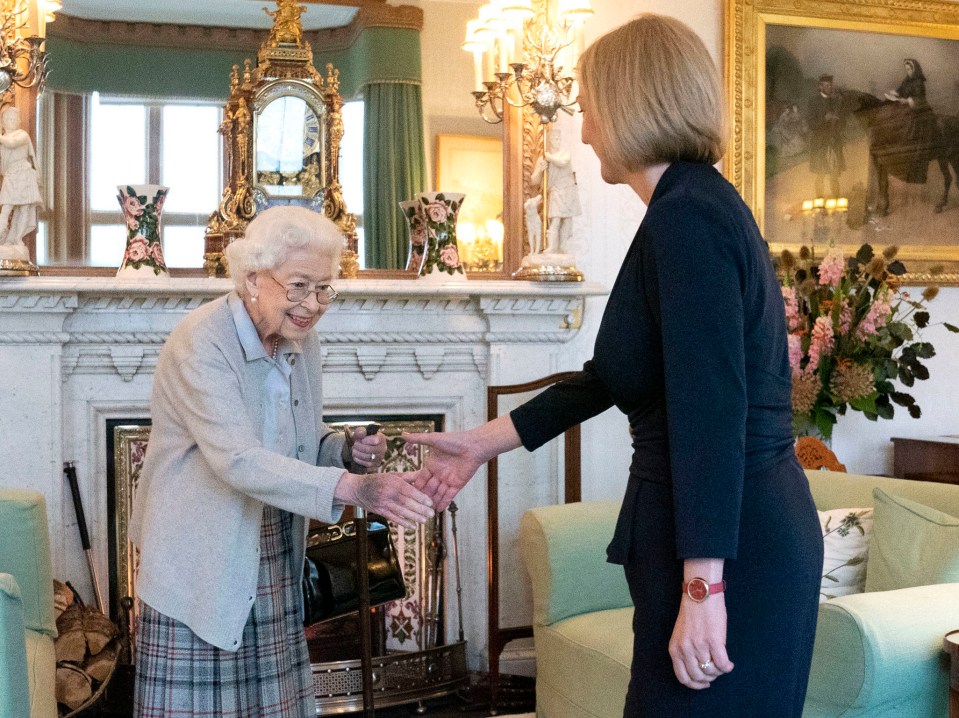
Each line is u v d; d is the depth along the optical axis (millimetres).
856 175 4535
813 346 3900
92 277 3588
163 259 3682
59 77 3721
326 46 3957
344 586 3105
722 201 1554
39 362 3588
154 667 2127
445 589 4055
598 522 3264
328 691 3605
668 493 1578
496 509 3734
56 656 3365
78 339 3646
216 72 3865
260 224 2105
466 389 4039
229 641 2072
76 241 3746
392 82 4008
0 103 3604
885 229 4582
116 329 3668
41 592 2908
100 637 3418
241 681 2160
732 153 4355
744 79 4359
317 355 2387
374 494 1942
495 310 3908
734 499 1449
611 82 1656
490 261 4105
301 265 2076
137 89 3807
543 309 3957
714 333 1467
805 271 4133
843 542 2916
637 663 1607
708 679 1489
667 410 1492
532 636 3771
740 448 1463
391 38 4004
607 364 1650
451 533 4047
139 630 2184
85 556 3736
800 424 4051
